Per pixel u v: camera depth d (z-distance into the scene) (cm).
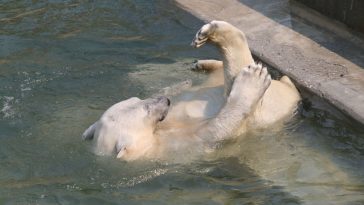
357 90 1485
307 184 1249
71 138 1381
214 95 1373
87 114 1469
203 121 1335
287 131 1377
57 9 2033
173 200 1219
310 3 1888
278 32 1792
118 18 1956
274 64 1648
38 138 1402
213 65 1538
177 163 1309
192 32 1855
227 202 1210
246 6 1962
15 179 1288
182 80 1566
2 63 1708
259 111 1359
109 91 1567
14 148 1375
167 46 1781
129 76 1630
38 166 1321
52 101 1540
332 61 1617
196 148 1312
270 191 1236
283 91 1445
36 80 1631
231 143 1320
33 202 1219
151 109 1308
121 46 1789
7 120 1469
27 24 1934
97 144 1312
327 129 1393
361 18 1711
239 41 1302
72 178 1284
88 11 2011
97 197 1230
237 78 1305
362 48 1664
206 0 2038
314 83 1538
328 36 1736
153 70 1648
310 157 1316
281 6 1933
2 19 1977
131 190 1252
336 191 1225
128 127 1292
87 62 1709
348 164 1292
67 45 1798
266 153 1327
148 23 1919
